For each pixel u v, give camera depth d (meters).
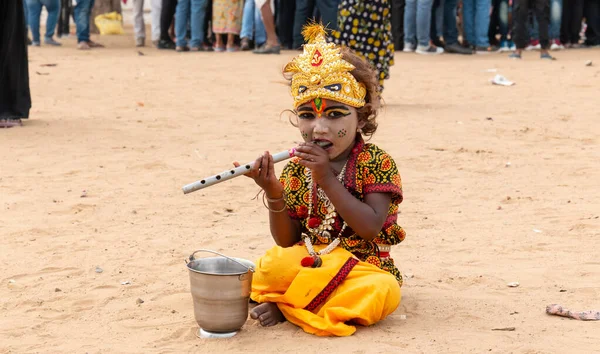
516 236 9.35
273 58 27.83
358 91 6.57
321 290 6.53
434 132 15.57
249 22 29.91
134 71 24.08
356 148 6.82
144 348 6.27
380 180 6.69
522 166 12.93
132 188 11.42
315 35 6.93
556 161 13.26
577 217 10.05
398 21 30.08
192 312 7.07
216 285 6.31
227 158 13.34
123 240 9.15
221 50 30.36
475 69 24.97
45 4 31.00
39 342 6.42
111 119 16.75
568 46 30.47
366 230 6.47
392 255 8.70
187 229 9.61
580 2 30.02
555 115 17.36
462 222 9.95
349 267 6.57
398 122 16.59
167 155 13.54
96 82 21.88
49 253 8.67
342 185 6.52
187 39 32.50
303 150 6.38
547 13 26.81
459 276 7.98
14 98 15.60
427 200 10.97
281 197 6.67
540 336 6.45
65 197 10.91
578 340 6.37
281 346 6.24
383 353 6.09
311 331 6.48
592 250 8.79
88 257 8.55
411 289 7.63
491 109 18.22
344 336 6.41
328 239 6.82
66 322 6.85
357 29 16.92
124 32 37.88
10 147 13.88
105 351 6.21
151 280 7.88
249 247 8.93
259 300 6.86
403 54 29.17
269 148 14.16
